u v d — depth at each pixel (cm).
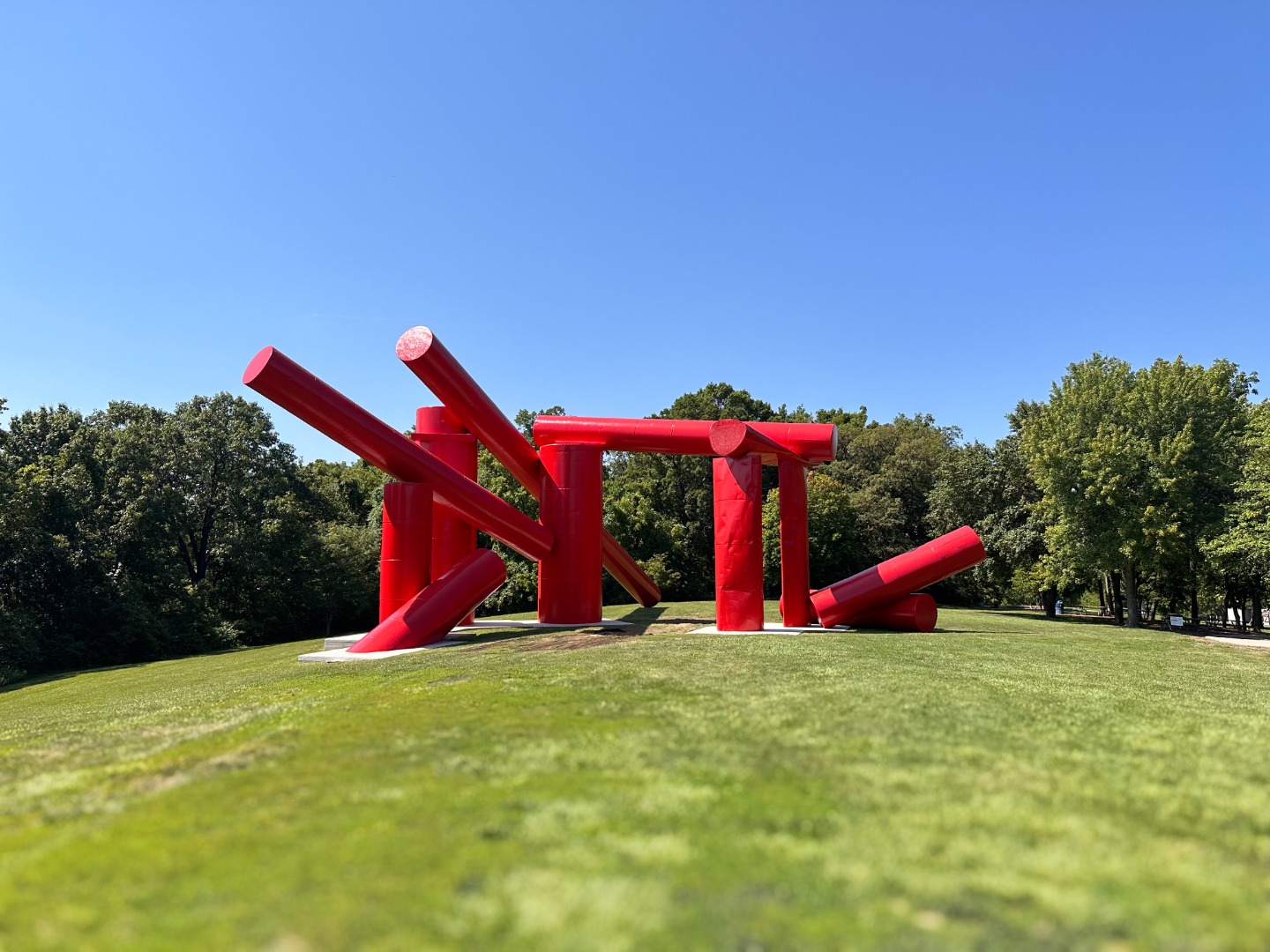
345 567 3744
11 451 3162
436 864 356
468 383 1689
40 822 466
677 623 1939
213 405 3553
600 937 285
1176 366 2739
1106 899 318
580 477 1914
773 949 277
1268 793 475
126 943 294
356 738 628
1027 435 2992
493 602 3488
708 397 5050
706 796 450
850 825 402
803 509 1727
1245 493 2445
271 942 288
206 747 639
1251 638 2125
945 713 702
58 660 2650
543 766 520
